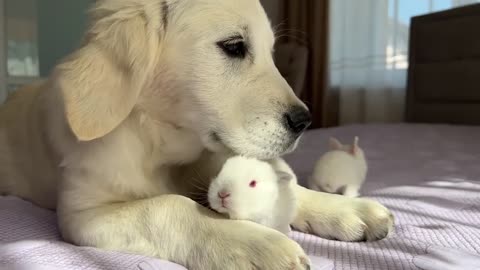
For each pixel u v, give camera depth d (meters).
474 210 0.60
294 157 0.91
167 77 0.54
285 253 0.41
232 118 0.54
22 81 1.45
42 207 0.63
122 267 0.41
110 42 0.51
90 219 0.48
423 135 1.24
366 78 1.91
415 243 0.49
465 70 1.59
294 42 1.94
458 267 0.43
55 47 1.53
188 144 0.56
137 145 0.54
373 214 0.52
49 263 0.42
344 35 1.94
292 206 0.50
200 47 0.54
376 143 1.11
